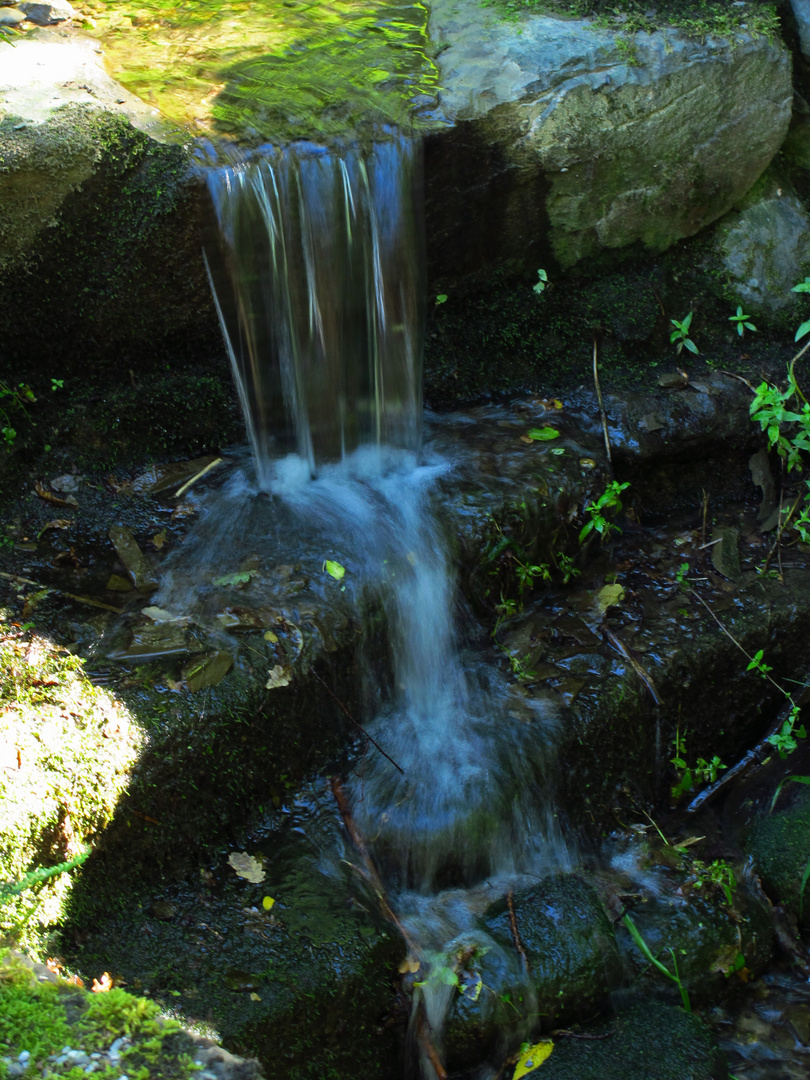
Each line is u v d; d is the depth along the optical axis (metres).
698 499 4.28
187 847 2.85
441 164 3.74
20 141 3.12
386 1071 2.72
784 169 4.59
